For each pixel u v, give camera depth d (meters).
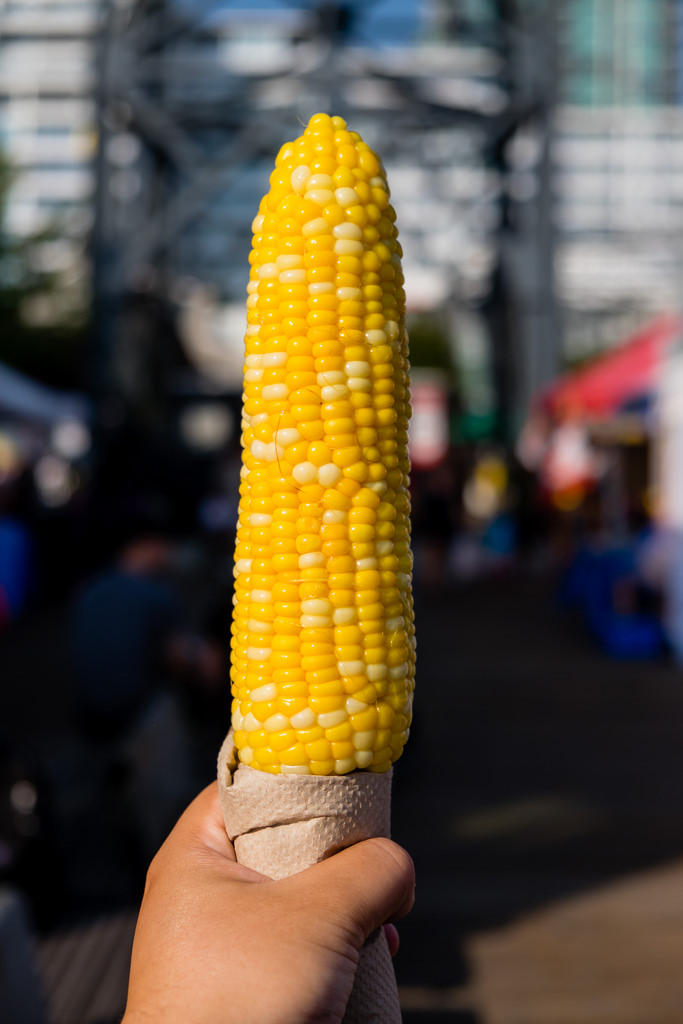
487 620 11.89
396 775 5.54
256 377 0.94
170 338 26.28
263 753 0.90
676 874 4.08
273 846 0.90
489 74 20.16
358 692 0.90
